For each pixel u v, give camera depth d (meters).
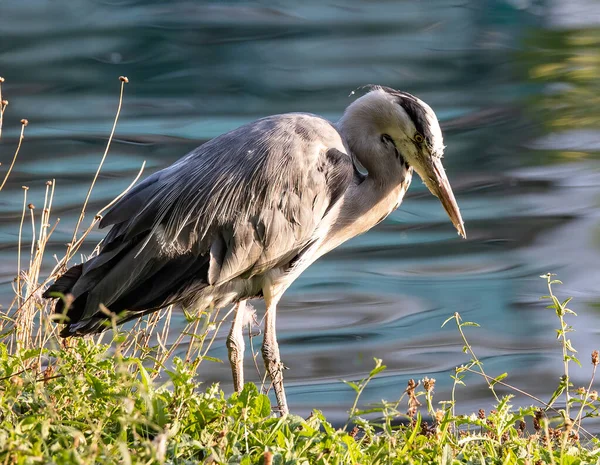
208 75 27.73
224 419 6.73
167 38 31.59
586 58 29.39
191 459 6.32
